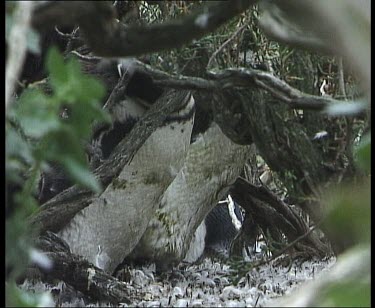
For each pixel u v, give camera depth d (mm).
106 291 7680
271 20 5883
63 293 7805
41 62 8070
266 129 7434
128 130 9547
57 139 3619
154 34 4750
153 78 7281
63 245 8062
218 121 7867
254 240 12328
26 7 3322
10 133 3754
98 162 8867
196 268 10703
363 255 3799
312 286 4160
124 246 9195
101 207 8867
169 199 9781
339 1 3672
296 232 10750
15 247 3805
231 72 6902
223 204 13016
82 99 3564
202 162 9922
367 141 4137
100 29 4566
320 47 5754
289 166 7418
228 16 4973
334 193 6938
